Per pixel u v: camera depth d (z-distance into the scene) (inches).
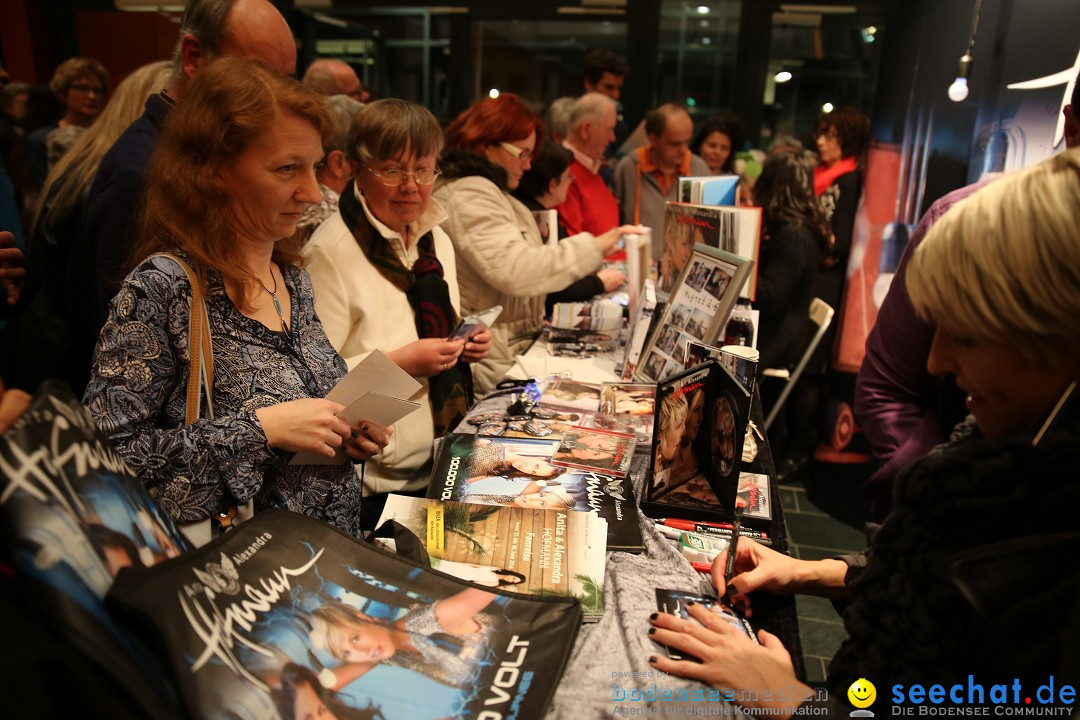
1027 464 25.2
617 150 211.3
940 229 27.0
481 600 34.5
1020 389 26.4
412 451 71.9
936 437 54.3
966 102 87.7
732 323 77.9
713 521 50.0
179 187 42.3
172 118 42.9
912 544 28.5
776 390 151.4
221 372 44.4
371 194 70.6
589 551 42.8
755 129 236.1
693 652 34.7
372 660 29.5
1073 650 20.4
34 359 69.7
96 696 21.1
